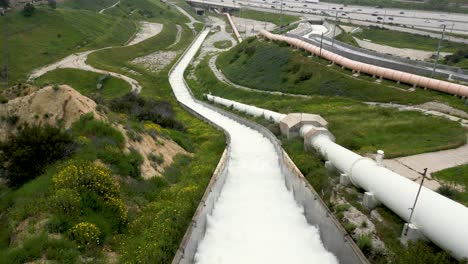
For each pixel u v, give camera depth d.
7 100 26.27
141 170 23.59
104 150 22.03
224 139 41.09
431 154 27.11
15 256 13.59
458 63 93.06
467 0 183.12
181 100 78.88
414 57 107.19
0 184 20.48
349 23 149.00
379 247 15.58
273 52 89.31
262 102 67.81
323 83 66.62
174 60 116.31
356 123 37.78
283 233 19.05
